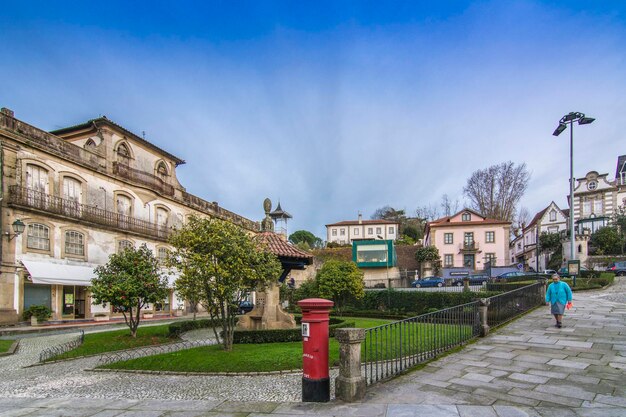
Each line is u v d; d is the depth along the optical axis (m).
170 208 31.98
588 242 43.94
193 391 6.63
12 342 14.13
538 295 16.38
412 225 76.75
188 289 9.64
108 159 26.09
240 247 9.77
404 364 7.27
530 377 6.29
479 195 53.94
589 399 5.24
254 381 7.14
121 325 21.27
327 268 26.55
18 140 19.84
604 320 11.81
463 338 9.15
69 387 7.37
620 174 52.88
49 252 21.11
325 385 5.60
